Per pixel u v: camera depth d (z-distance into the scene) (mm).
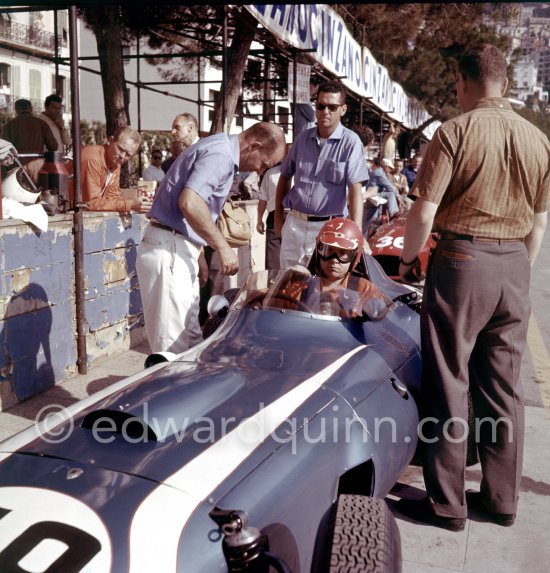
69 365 5527
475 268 3391
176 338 4473
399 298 4477
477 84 3473
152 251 4387
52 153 5469
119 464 2311
